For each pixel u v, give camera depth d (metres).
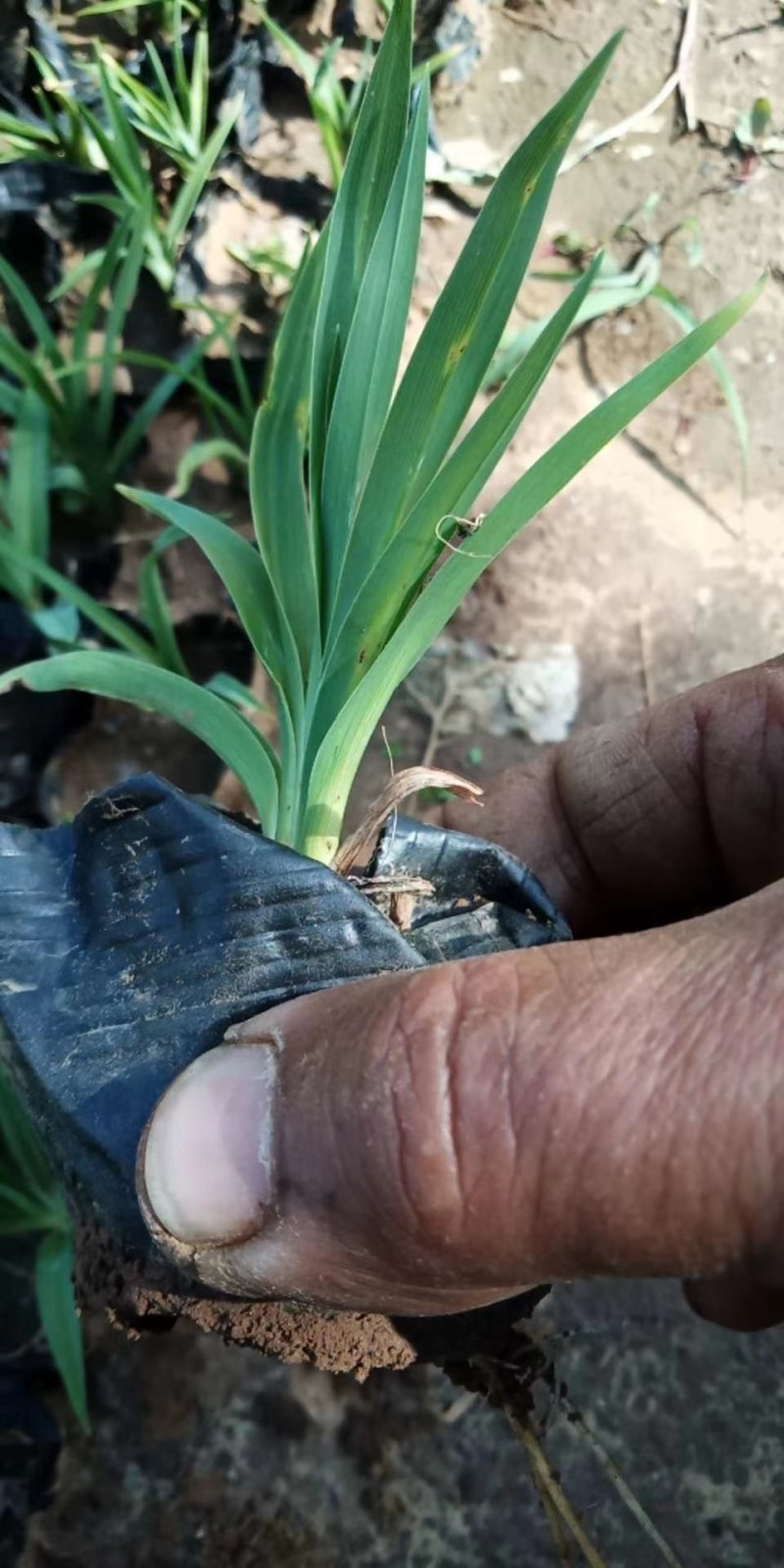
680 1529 0.18
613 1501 0.18
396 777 0.11
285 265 0.22
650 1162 0.08
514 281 0.09
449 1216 0.08
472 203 0.25
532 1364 0.13
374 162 0.10
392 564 0.09
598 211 0.25
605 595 0.23
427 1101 0.08
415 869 0.11
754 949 0.08
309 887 0.10
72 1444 0.18
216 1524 0.18
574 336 0.24
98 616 0.18
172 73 0.24
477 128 0.25
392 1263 0.09
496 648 0.23
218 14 0.24
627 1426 0.19
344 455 0.10
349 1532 0.18
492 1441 0.18
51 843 0.11
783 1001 0.08
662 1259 0.08
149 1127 0.09
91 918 0.10
